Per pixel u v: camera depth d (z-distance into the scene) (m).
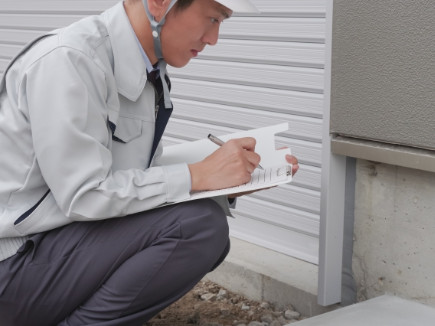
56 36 2.42
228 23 3.69
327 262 3.03
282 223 3.60
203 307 3.36
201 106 3.94
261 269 3.43
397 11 2.60
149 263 2.48
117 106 2.49
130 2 2.53
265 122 3.61
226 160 2.48
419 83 2.57
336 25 2.80
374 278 2.98
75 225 2.49
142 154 2.62
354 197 2.99
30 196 2.50
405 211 2.82
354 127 2.81
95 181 2.36
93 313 2.54
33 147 2.42
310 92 3.38
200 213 2.50
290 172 2.48
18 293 2.50
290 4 3.39
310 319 2.72
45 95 2.34
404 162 2.68
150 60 2.56
